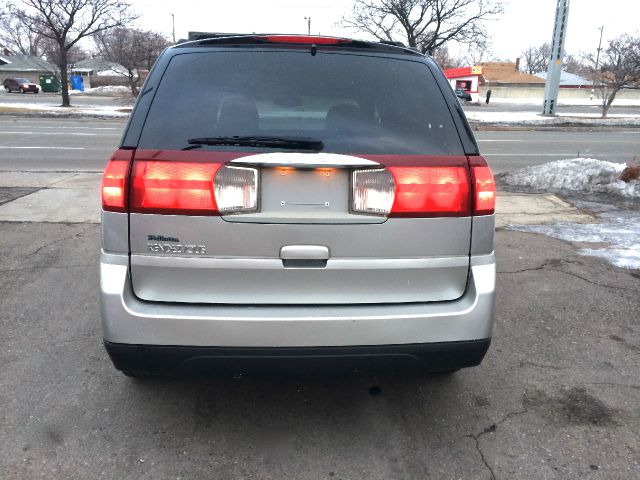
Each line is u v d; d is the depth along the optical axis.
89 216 6.68
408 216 2.33
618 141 17.81
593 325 3.91
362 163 2.26
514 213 7.32
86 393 2.98
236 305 2.33
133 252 2.30
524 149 15.26
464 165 2.39
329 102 2.49
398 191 2.31
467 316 2.38
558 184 8.89
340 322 2.29
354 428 2.73
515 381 3.17
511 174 9.74
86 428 2.68
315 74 2.57
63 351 3.42
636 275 4.89
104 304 2.29
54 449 2.53
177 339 2.27
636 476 2.41
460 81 52.09
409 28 28.80
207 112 2.39
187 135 2.31
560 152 14.67
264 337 2.28
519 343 3.63
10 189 8.16
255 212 2.27
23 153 12.35
